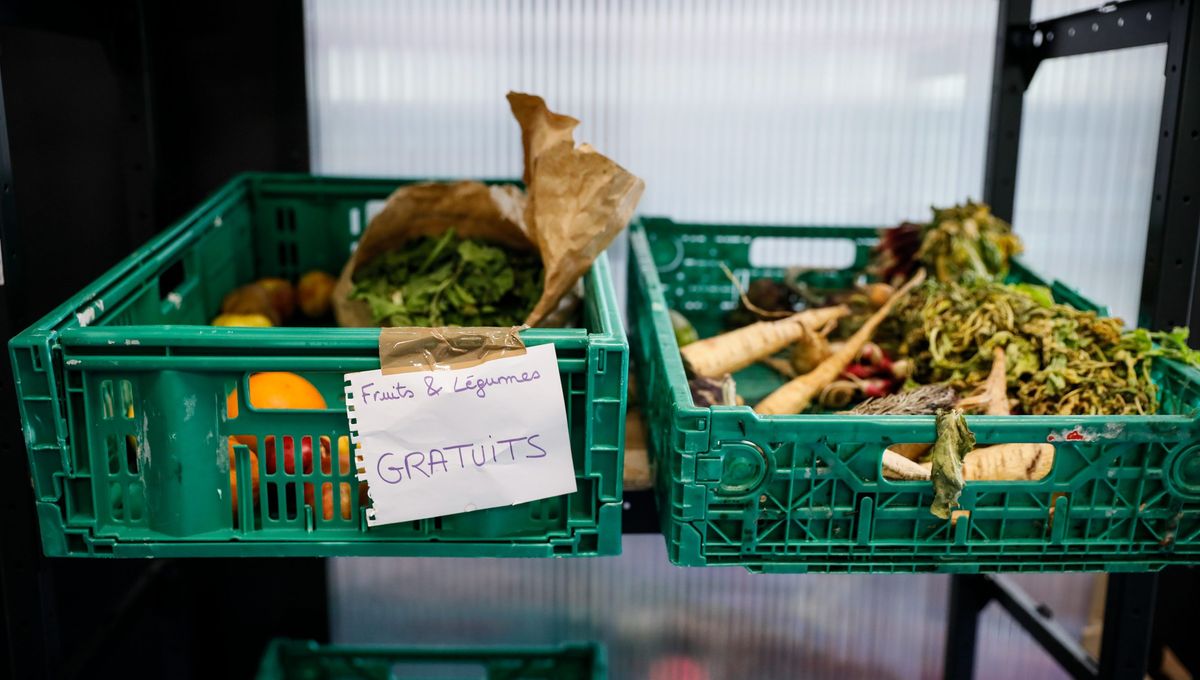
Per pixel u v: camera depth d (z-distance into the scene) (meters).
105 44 1.49
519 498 0.96
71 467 0.94
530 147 1.19
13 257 1.08
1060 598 2.06
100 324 1.04
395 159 1.83
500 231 1.40
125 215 1.75
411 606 2.05
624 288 1.96
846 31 1.79
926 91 1.83
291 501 1.03
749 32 1.78
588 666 1.76
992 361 1.21
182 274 1.58
